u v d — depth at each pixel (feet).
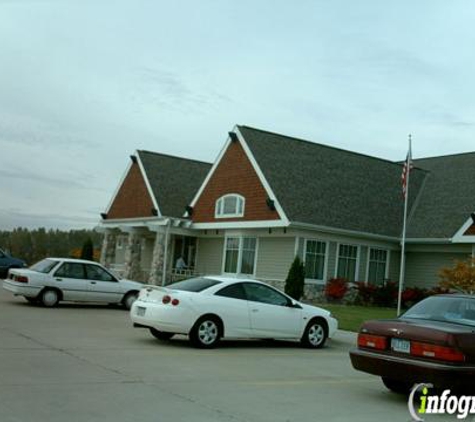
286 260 93.56
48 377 29.63
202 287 45.42
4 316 54.24
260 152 100.32
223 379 32.45
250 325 45.57
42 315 57.31
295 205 92.89
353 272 98.12
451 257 96.37
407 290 96.02
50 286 65.87
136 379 30.60
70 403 24.94
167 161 133.08
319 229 92.32
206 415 24.63
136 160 131.44
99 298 68.33
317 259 94.12
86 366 33.12
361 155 115.24
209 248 111.86
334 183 102.89
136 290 70.44
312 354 45.52
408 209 107.65
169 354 39.68
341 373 37.50
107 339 44.39
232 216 101.60
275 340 52.19
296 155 104.27
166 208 119.65
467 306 31.42
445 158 121.60
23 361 33.32
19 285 64.95
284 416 25.46
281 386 31.83
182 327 42.91
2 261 121.70
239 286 46.21
